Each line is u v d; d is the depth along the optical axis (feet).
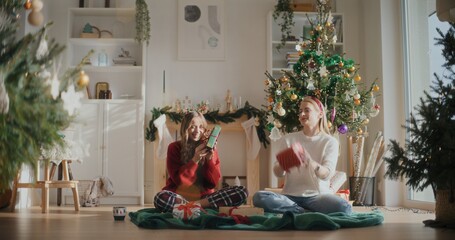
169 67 20.89
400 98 18.28
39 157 3.78
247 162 20.07
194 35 20.98
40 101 3.48
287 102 14.51
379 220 9.59
